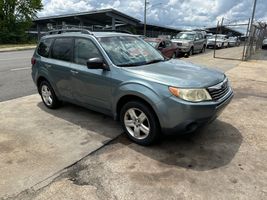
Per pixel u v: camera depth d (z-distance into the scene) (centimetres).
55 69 516
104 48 434
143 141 390
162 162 348
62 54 512
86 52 459
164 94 349
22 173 324
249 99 648
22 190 292
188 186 297
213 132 442
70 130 455
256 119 505
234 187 295
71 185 300
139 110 385
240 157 361
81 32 488
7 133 443
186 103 338
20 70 1119
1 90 752
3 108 580
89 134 438
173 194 284
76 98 494
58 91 533
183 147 389
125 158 359
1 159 357
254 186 297
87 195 283
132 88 377
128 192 287
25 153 374
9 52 2241
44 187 297
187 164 343
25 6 3797
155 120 370
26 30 4069
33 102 628
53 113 545
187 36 1928
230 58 1622
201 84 355
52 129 460
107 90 419
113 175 319
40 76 566
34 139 420
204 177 314
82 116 524
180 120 346
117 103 410
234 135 431
